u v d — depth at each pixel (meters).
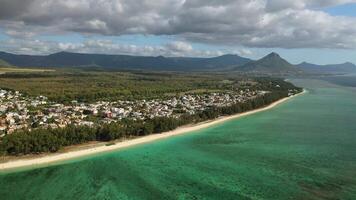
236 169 161.88
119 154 189.38
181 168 164.88
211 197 132.38
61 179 152.62
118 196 135.50
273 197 131.12
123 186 144.75
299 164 167.50
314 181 145.75
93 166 169.12
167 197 133.62
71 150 193.38
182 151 194.50
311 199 129.00
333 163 168.38
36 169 164.62
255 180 147.88
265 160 174.88
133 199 132.62
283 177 150.75
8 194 136.88
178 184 145.62
